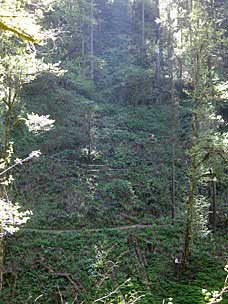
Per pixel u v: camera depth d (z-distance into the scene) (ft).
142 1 149.28
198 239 71.51
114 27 166.30
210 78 64.03
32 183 81.41
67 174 86.74
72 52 126.21
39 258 60.80
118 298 28.37
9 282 55.36
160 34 135.85
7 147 41.04
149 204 82.99
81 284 55.62
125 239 69.00
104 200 81.35
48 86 94.63
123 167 93.09
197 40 62.18
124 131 106.52
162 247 68.69
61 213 75.31
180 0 107.14
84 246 65.26
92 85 116.16
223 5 92.53
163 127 108.68
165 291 57.72
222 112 96.58
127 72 125.39
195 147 59.67
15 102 46.50
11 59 39.06
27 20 13.80
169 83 120.26
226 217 79.66
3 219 18.74
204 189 87.51
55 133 93.91
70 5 112.98
